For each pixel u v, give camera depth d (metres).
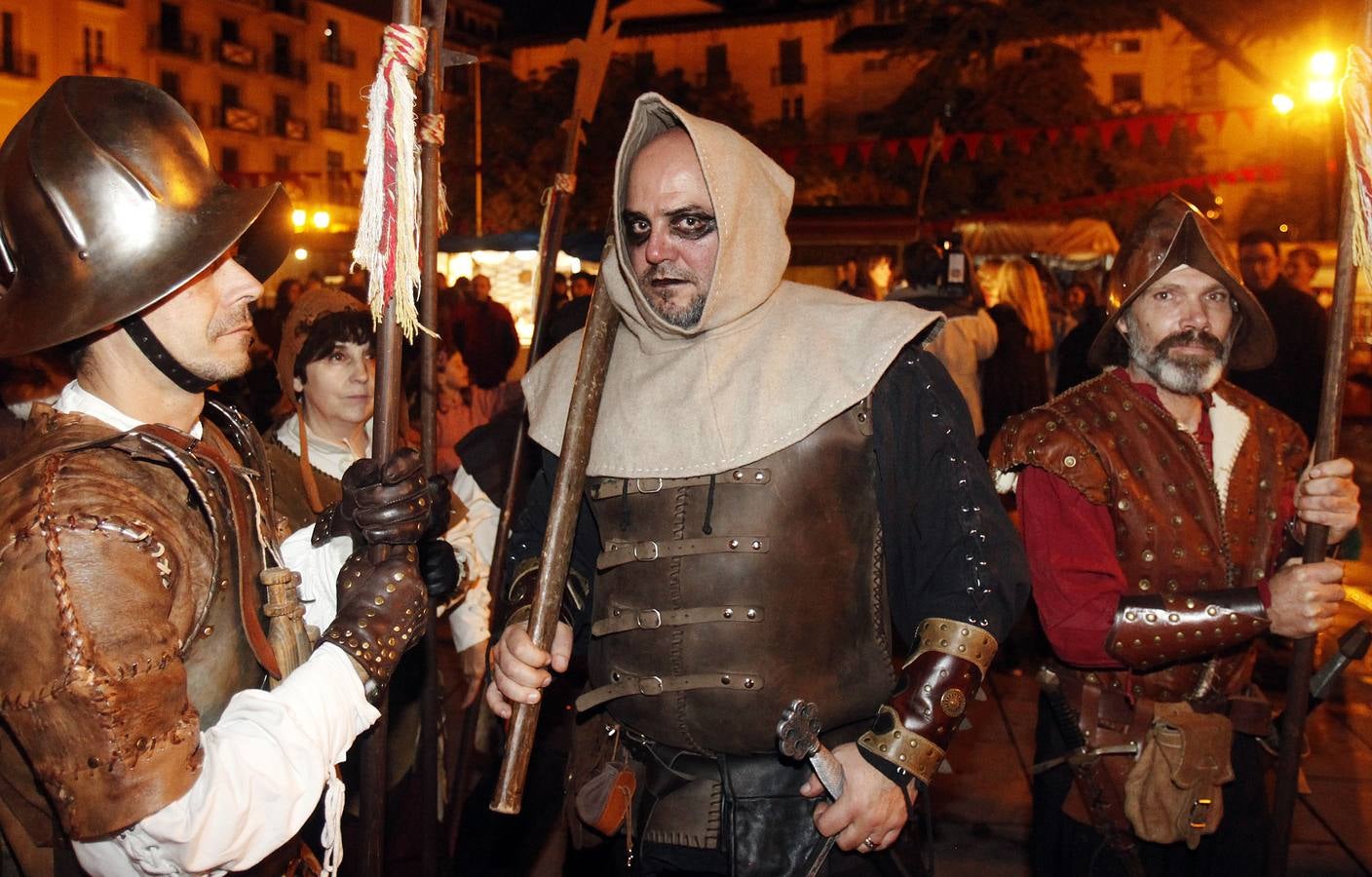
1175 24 37.22
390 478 1.65
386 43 1.55
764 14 43.88
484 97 28.33
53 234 1.49
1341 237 2.11
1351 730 4.38
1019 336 8.29
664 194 2.00
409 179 1.56
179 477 1.55
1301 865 3.40
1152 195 19.70
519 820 3.07
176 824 1.36
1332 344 2.14
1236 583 2.34
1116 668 2.30
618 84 38.84
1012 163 28.08
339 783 1.61
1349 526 2.16
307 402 2.81
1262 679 4.85
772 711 1.96
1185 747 2.23
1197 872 2.41
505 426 3.40
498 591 2.91
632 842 2.09
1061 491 2.32
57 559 1.34
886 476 2.00
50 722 1.33
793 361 2.01
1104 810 2.30
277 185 1.65
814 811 1.97
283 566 1.69
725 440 1.97
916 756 1.86
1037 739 2.49
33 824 1.52
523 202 27.91
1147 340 2.36
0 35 29.91
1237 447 2.40
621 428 2.07
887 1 43.50
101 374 1.55
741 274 2.00
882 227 12.37
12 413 2.27
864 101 43.66
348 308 2.79
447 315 8.43
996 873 3.39
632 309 2.09
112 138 1.51
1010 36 28.77
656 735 2.04
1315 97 6.38
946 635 1.91
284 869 1.68
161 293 1.48
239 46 37.69
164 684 1.37
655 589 2.01
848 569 1.98
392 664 1.62
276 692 1.52
